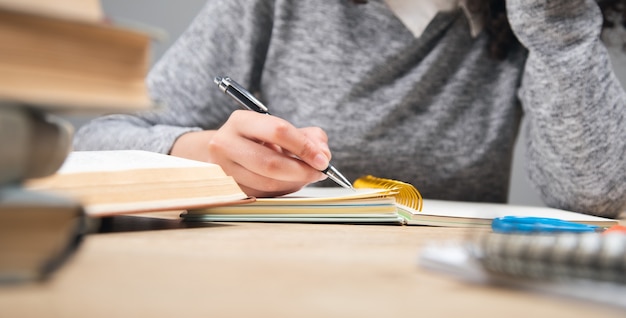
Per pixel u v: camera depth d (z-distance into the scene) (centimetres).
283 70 128
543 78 110
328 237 51
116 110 31
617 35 121
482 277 31
